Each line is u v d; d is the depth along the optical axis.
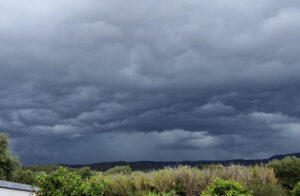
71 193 10.55
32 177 30.84
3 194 13.08
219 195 9.77
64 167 11.35
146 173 13.91
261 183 12.91
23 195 14.21
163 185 12.59
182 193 12.52
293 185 14.70
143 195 11.91
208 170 13.35
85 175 19.52
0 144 33.19
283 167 15.23
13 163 33.12
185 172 13.12
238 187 9.87
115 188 13.02
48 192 10.52
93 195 11.07
